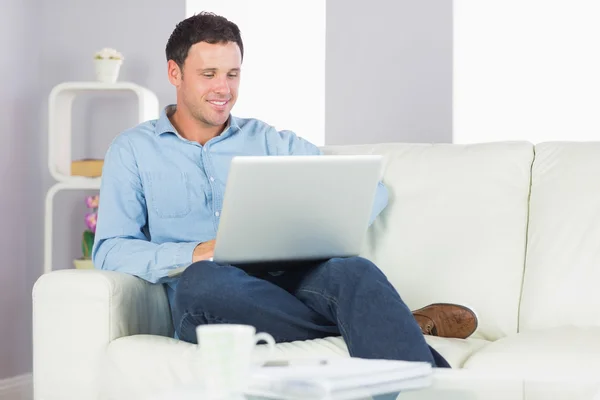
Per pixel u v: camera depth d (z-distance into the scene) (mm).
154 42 4660
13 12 4469
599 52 4387
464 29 4414
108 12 4711
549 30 4438
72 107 4715
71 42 4730
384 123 4496
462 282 2762
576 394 1521
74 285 2404
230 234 2283
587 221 2676
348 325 2043
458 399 1451
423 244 2859
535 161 2869
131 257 2627
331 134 4625
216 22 2961
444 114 4363
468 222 2830
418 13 4406
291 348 2170
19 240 4527
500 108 4484
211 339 1329
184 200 2932
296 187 2242
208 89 2932
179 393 1460
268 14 4969
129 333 2480
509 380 1526
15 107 4496
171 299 2781
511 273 2750
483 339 2719
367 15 4516
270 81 4977
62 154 4566
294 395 1422
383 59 4488
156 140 2953
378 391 1475
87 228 4676
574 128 4449
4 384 4418
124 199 2859
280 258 2398
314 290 2236
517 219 2809
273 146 3111
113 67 4387
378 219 2963
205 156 2975
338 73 4598
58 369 2414
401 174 2988
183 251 2590
